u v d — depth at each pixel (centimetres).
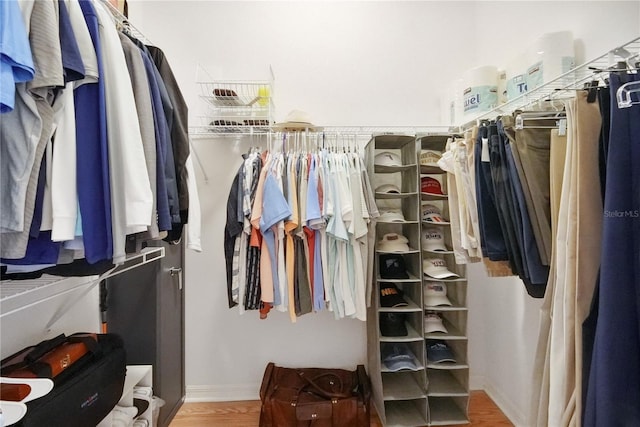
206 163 202
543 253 103
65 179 72
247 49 206
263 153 178
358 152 185
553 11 144
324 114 209
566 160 87
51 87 66
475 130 130
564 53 129
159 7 203
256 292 162
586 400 75
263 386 181
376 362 174
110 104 81
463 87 177
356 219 160
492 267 127
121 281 165
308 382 187
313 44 210
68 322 138
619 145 71
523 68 145
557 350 87
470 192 133
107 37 82
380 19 212
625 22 110
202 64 204
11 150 63
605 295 71
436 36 211
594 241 80
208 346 201
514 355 175
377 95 211
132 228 83
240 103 180
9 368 99
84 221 75
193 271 201
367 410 168
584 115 82
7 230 63
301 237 163
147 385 151
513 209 108
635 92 70
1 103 56
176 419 181
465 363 173
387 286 188
